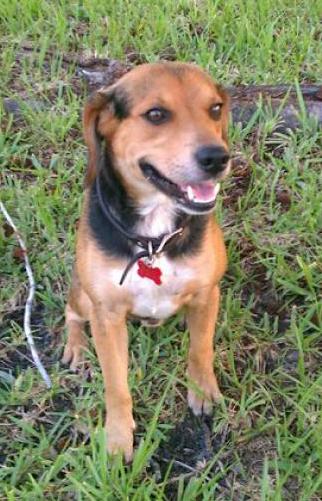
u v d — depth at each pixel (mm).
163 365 1287
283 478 1121
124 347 1203
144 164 1098
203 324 1213
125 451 1189
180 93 1079
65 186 1521
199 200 1074
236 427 1215
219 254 1180
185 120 1071
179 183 1070
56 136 1595
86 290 1179
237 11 1859
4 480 1168
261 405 1239
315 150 1561
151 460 1192
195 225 1142
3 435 1225
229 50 1740
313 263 1359
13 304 1383
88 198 1173
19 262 1436
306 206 1448
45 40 1771
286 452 1172
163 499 1134
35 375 1285
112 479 1127
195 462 1192
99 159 1140
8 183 1537
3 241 1447
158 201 1108
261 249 1405
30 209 1479
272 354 1299
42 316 1378
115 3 1934
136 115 1088
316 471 1152
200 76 1103
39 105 1659
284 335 1317
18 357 1327
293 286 1344
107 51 1781
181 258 1142
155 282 1151
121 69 1708
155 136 1080
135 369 1280
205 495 1116
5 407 1249
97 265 1147
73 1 1942
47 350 1342
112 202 1127
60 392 1271
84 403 1242
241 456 1189
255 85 1651
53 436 1217
